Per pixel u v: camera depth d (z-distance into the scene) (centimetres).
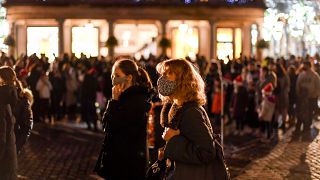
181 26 5153
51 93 2722
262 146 1922
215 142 627
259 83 2173
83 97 2406
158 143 1081
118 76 835
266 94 2059
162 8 5109
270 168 1520
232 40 5325
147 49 5294
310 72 2242
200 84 635
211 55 5222
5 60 2970
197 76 636
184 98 629
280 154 1755
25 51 5141
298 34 6003
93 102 2383
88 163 1602
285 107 2406
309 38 6003
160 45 4519
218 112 2439
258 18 5312
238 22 5300
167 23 5144
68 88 2867
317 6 6028
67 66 2872
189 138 619
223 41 5319
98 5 5106
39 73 2595
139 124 823
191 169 621
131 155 823
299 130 2281
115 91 838
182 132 623
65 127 2469
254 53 5459
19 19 5131
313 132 2273
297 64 3300
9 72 978
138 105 821
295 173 1450
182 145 618
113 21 5122
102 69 2947
